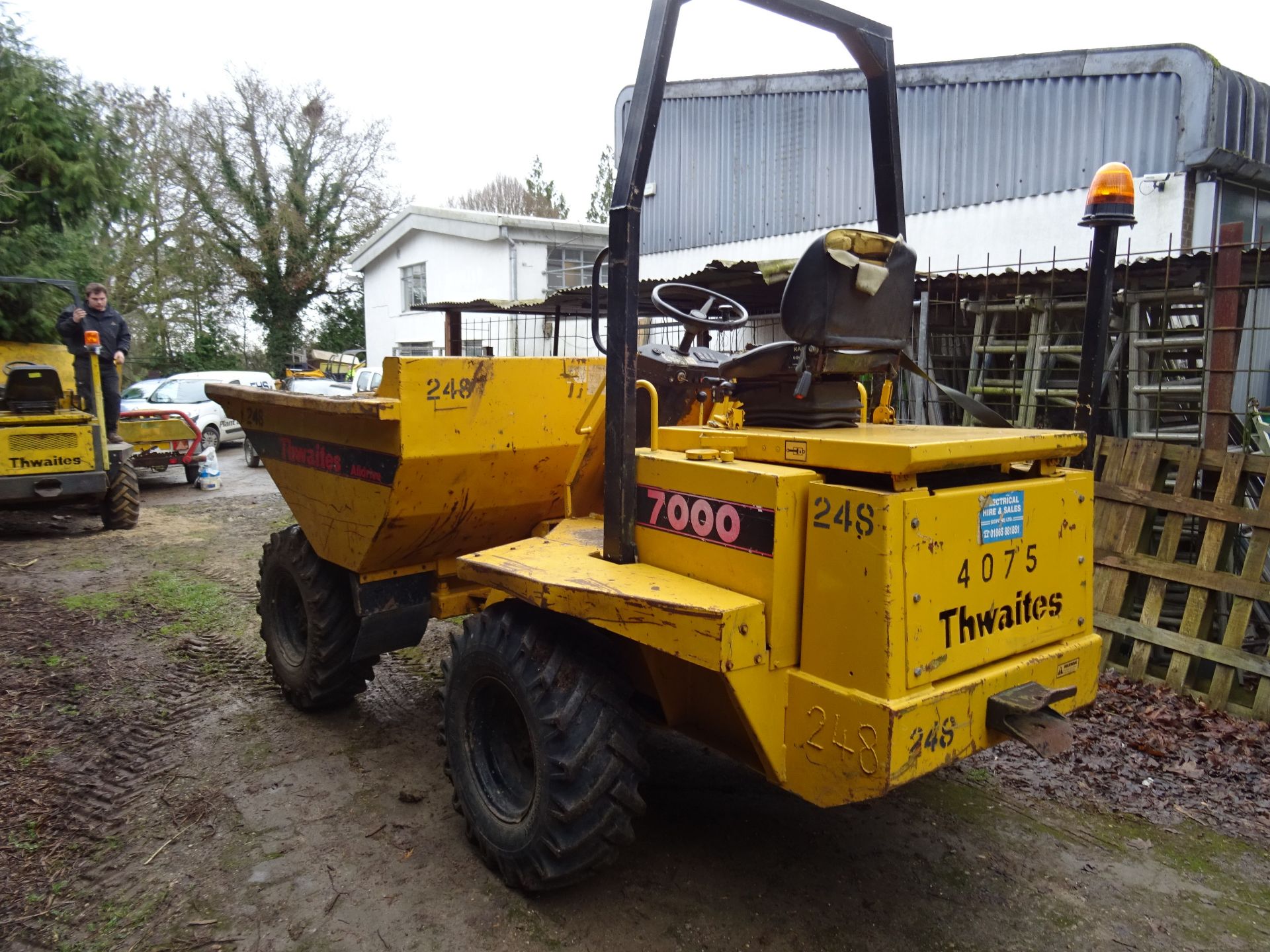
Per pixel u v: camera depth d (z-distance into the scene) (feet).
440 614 12.69
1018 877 9.80
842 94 35.55
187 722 13.78
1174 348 18.84
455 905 9.27
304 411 11.87
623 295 8.61
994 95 30.32
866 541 7.09
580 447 10.84
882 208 10.31
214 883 9.62
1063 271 19.16
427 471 10.64
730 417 9.46
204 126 95.09
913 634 7.16
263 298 100.83
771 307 24.72
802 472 7.68
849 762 7.25
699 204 41.34
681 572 8.57
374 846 10.36
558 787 8.61
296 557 13.48
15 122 33.58
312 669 13.42
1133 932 8.91
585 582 8.29
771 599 7.59
